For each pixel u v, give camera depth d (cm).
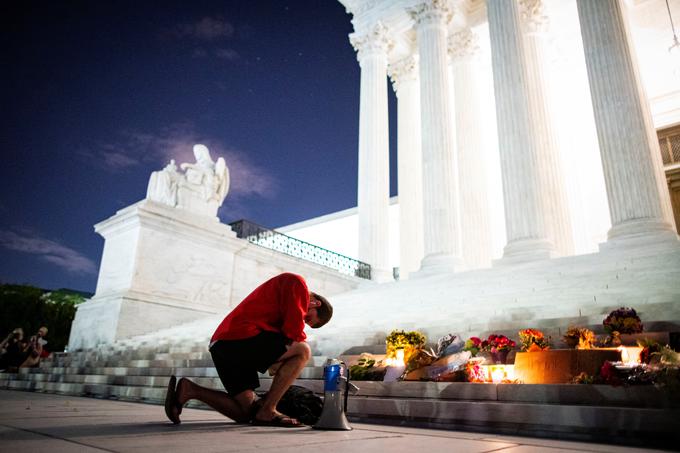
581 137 2395
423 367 612
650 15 2203
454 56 2406
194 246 1627
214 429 370
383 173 2183
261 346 406
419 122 2505
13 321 2423
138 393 802
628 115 1362
